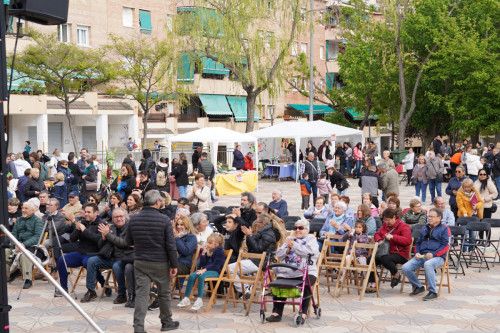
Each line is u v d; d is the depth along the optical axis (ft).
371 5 160.45
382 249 41.42
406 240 41.29
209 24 120.06
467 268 48.34
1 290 23.07
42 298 40.65
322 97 231.91
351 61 157.28
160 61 143.23
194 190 58.65
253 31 124.77
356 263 41.73
